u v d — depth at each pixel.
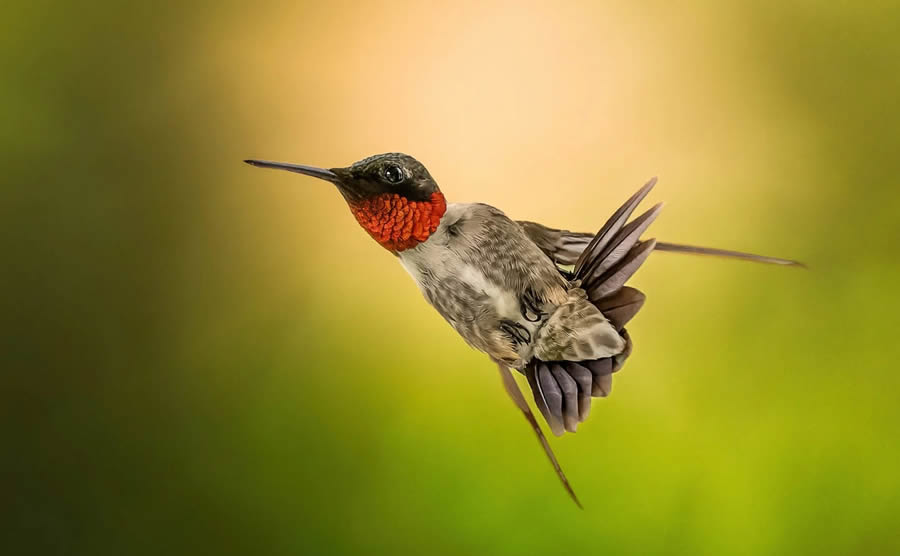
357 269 2.92
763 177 2.86
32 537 2.74
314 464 2.72
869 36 2.87
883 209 2.81
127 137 2.99
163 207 2.96
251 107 2.98
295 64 2.97
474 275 2.17
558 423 2.16
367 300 2.89
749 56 2.91
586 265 2.17
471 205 2.18
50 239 2.94
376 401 2.77
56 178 2.96
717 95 2.91
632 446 2.64
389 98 2.93
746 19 2.92
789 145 2.87
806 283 2.78
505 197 2.81
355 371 2.81
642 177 2.85
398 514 2.63
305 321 2.89
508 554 2.56
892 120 2.85
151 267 2.94
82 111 2.98
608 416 2.67
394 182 2.17
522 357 2.17
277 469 2.74
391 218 2.17
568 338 2.16
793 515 2.58
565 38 2.92
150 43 3.00
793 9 2.90
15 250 2.92
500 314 2.17
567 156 2.85
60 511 2.75
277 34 2.98
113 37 2.99
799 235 2.83
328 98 2.97
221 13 3.00
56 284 2.92
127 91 2.99
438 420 2.70
